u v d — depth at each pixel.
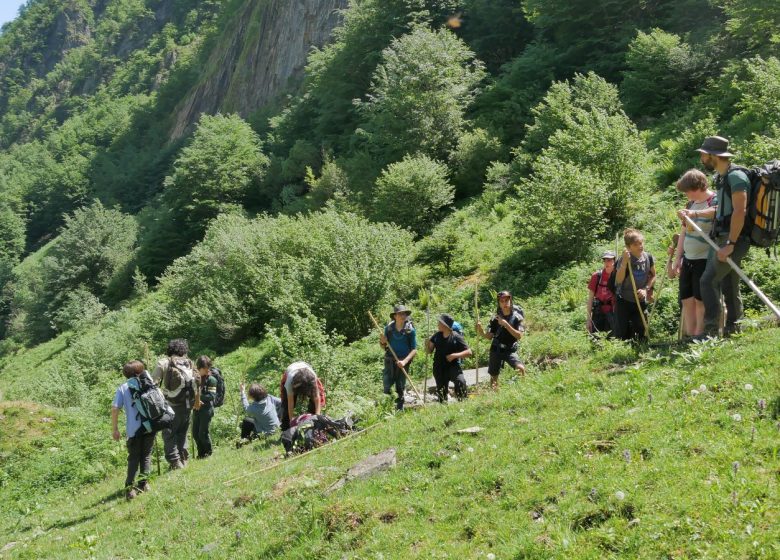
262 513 6.32
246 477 7.79
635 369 6.01
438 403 8.58
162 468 10.59
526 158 27.61
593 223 18.14
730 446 4.39
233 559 5.66
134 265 56.66
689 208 6.87
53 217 102.62
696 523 3.81
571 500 4.46
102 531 7.73
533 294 17.00
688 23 33.00
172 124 112.06
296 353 14.41
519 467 5.20
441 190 29.19
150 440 9.14
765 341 5.69
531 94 35.41
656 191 20.03
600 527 4.10
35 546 7.93
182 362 9.91
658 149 23.23
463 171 32.44
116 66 169.88
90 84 172.75
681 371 5.80
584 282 16.36
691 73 27.59
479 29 48.22
